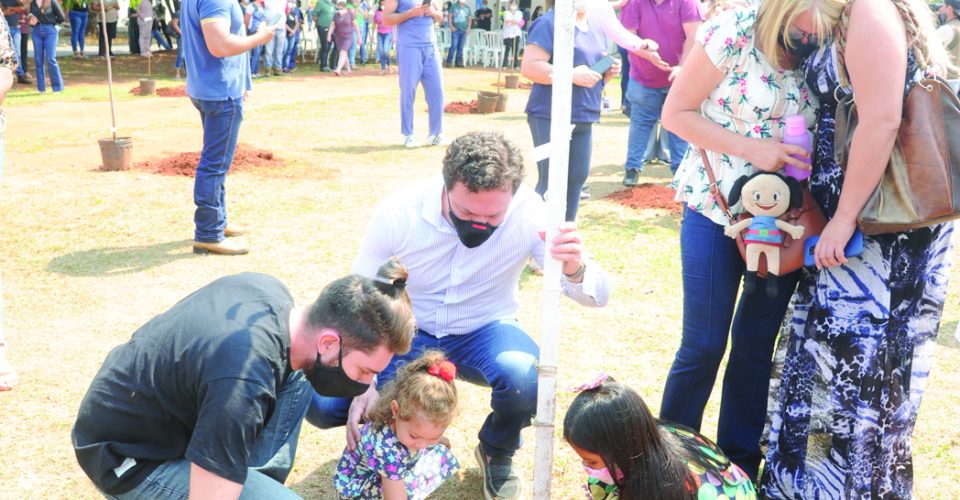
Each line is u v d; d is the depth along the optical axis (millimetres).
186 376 2338
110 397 2438
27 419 3943
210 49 5766
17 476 3492
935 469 3656
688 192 3303
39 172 8703
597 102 5855
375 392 3270
